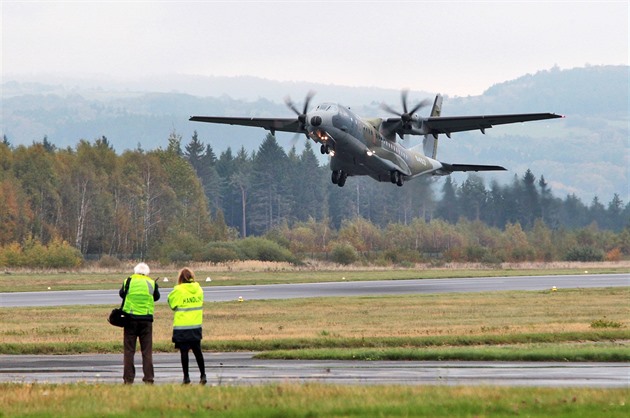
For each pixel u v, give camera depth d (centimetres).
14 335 8812
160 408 4169
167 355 7169
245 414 4009
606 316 10756
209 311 11681
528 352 6600
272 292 15675
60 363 6556
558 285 17575
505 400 4256
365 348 7569
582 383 5156
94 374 5888
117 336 8725
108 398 4416
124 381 5241
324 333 8631
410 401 4238
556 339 8194
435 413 4000
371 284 18112
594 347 7194
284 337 8306
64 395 4516
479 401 4228
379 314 11106
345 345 7762
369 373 5712
